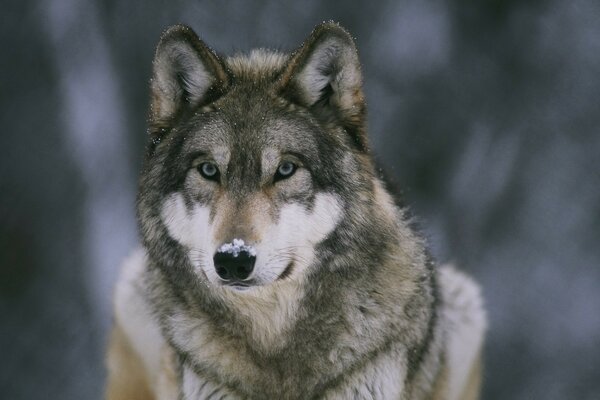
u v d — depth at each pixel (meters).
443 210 18.00
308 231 6.17
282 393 6.55
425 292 6.69
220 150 6.15
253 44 17.22
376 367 6.45
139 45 18.31
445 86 18.34
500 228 18.09
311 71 6.41
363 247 6.39
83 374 16.33
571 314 17.55
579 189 18.25
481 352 7.92
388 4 18.48
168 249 6.45
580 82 18.58
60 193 17.56
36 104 18.05
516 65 18.64
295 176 6.17
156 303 6.76
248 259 5.80
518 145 18.41
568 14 18.75
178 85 6.56
